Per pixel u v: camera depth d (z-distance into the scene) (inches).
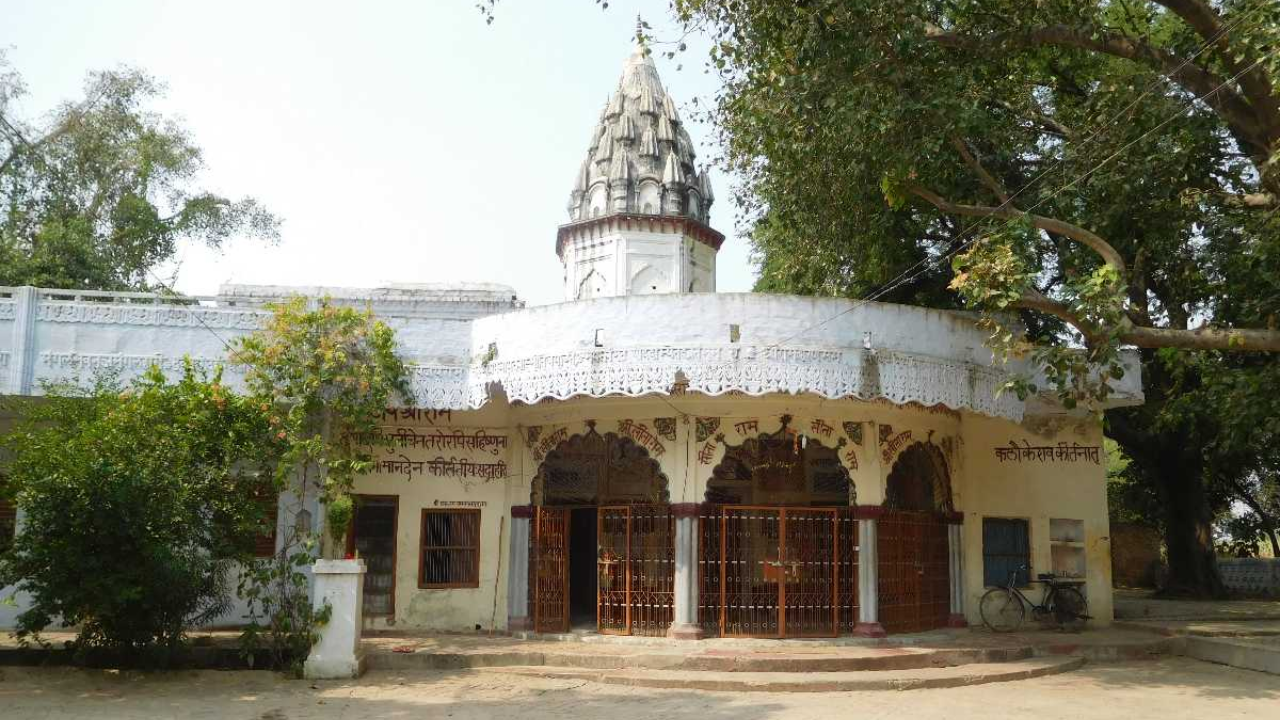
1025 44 528.7
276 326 489.4
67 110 938.7
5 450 546.9
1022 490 627.5
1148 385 790.5
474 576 575.2
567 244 988.6
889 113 501.7
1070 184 536.4
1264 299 507.5
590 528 669.9
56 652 453.4
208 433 456.4
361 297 783.1
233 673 448.5
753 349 478.6
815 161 615.2
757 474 616.7
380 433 510.6
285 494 550.3
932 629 576.7
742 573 531.2
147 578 421.7
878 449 542.0
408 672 468.4
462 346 538.0
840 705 398.3
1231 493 1084.5
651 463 592.1
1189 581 854.5
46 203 916.0
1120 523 1146.0
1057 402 603.2
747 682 433.7
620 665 467.2
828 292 732.7
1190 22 480.4
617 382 485.1
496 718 366.3
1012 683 453.4
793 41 521.7
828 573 530.9
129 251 932.6
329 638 450.0
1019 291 428.1
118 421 440.1
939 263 735.7
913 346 501.7
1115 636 563.8
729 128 666.2
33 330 528.7
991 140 607.2
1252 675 477.4
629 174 960.9
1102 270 430.3
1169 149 556.1
